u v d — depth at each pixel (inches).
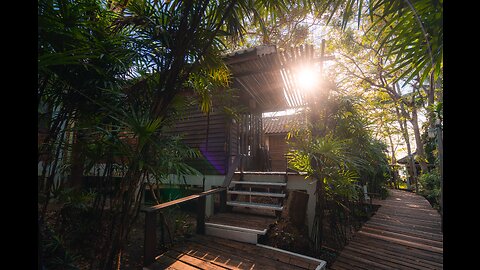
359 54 342.3
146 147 76.2
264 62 133.2
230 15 83.9
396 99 372.5
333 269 86.9
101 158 86.1
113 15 79.7
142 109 85.0
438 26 41.1
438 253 100.3
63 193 94.7
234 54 119.9
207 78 102.7
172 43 79.7
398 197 278.2
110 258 76.9
